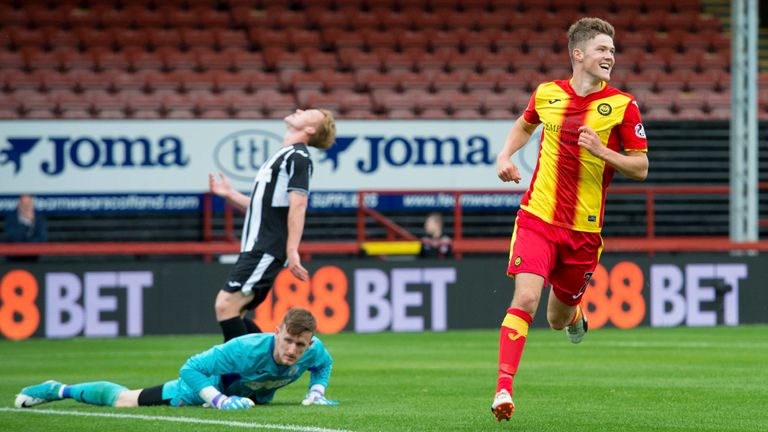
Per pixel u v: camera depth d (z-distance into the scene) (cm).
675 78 7344
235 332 2705
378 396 2705
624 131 2141
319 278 5266
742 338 4816
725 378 3144
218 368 2292
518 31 7731
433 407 2425
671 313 5553
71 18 7481
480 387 2944
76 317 5103
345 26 7725
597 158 2130
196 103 6781
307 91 7044
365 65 7325
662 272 5544
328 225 6275
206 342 4816
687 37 7881
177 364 3809
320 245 5478
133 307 5162
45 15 7462
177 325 5206
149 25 7581
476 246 5606
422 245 5569
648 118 6888
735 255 5628
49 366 3753
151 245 5316
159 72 7150
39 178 5688
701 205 6600
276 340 2277
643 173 2080
